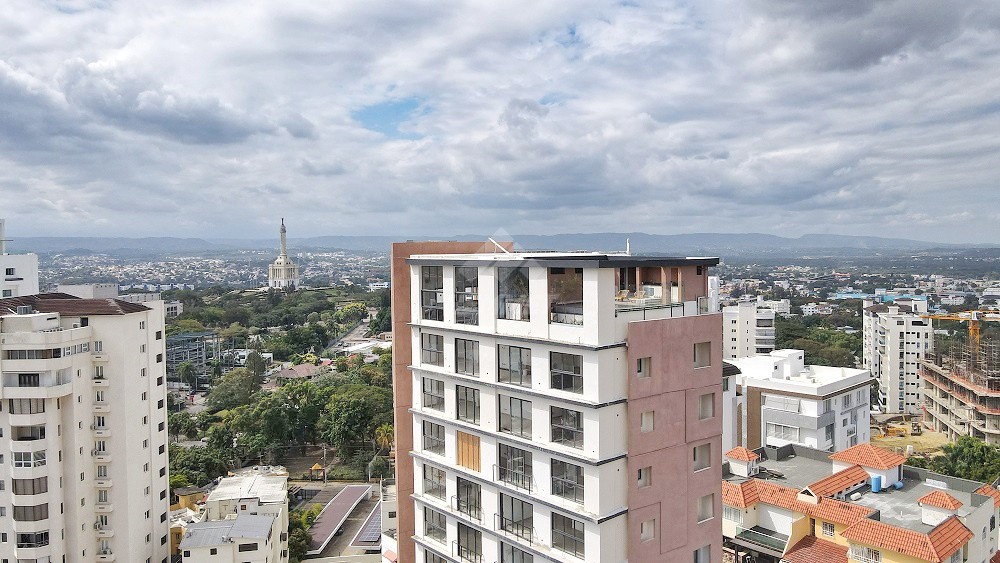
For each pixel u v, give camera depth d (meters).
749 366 88.44
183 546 58.81
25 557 56.66
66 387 57.66
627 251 36.75
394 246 36.03
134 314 62.53
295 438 116.62
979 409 116.44
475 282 32.19
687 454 30.17
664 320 28.89
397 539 37.09
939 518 44.69
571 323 28.48
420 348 35.59
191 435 122.69
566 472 28.70
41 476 56.81
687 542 30.39
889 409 154.50
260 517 65.06
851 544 44.38
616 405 27.75
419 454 35.59
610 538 27.73
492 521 31.75
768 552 48.81
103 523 61.41
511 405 30.86
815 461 62.72
